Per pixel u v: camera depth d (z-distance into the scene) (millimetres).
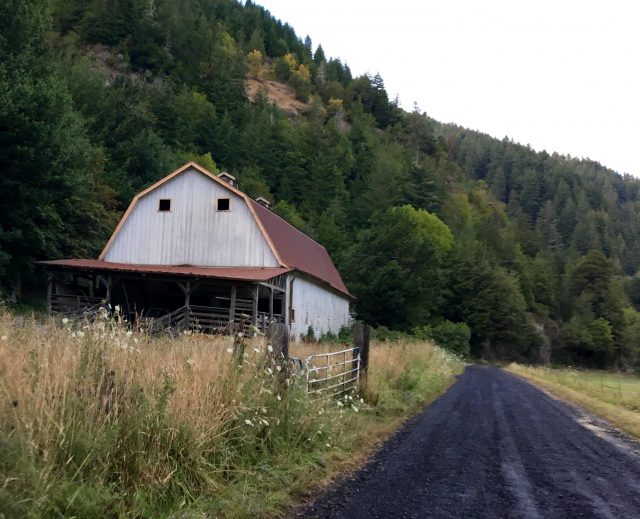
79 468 4297
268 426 6668
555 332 81062
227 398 6156
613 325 82688
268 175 85812
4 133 23109
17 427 4129
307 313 31516
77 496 4109
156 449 4969
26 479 3881
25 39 27062
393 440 9062
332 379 10914
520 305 70375
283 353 7805
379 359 15133
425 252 55844
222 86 108688
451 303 66875
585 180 181250
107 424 4773
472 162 197000
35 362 4836
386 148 116312
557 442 9781
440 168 125625
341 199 85500
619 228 154750
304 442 7145
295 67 174250
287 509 5297
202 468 5316
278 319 27141
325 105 154500
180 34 114938
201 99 93062
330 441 7645
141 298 29266
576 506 5859
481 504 5785
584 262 91250
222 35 153625
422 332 50750
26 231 25859
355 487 6188
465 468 7391
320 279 32406
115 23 103250
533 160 186750
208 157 69438
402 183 90062
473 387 20578
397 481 6531
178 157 60844
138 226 29047
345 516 5184
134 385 5254
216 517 4738
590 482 6945
